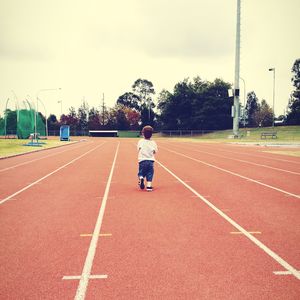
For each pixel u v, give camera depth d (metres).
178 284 3.69
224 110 84.94
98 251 4.73
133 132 86.25
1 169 14.63
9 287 3.65
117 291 3.54
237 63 51.25
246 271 4.03
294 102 78.19
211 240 5.18
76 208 7.34
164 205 7.60
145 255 4.56
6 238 5.32
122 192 9.17
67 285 3.69
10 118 62.53
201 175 12.63
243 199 8.27
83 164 16.67
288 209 7.23
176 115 90.25
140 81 125.50
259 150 28.39
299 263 4.28
